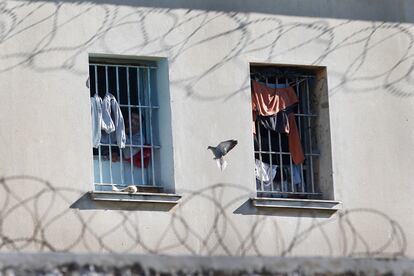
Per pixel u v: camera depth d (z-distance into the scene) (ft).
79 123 89.04
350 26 97.14
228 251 91.04
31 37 88.89
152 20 91.71
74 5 90.12
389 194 96.32
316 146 96.32
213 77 92.79
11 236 86.17
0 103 87.66
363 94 96.84
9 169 86.99
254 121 94.43
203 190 91.30
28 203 86.99
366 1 97.81
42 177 87.56
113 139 90.79
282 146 95.40
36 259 59.00
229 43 93.50
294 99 95.76
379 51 97.66
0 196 86.48
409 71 98.22
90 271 59.52
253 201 92.12
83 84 89.45
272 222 92.53
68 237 87.30
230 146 91.56
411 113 97.81
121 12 91.04
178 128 91.45
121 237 88.48
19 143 87.51
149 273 60.23
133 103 91.61
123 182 90.63
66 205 87.76
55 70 89.04
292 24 95.40
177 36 92.22
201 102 92.22
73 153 88.58
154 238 89.30
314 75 96.73
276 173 94.99
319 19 96.27
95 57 90.53
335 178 95.35
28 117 87.97
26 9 89.04
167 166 91.35
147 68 92.12
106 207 88.58
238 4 94.17
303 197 95.50
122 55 90.63
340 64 96.48
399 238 95.91
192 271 60.75
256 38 94.27
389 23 98.22
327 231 94.02
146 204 89.45
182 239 89.97
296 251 92.84
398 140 97.25
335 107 96.02
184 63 92.12
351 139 96.17
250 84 94.12
